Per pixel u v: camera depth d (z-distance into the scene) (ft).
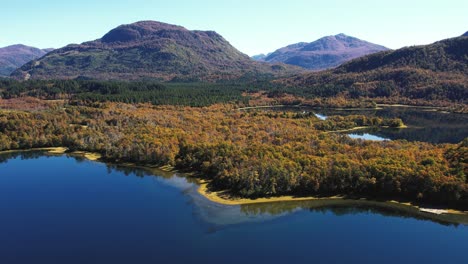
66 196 513.45
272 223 414.21
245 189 482.69
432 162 481.87
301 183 485.97
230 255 352.08
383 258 346.74
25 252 369.50
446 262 340.80
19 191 538.06
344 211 441.68
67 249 372.17
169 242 377.09
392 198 467.93
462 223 408.26
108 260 350.64
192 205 463.83
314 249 361.30
